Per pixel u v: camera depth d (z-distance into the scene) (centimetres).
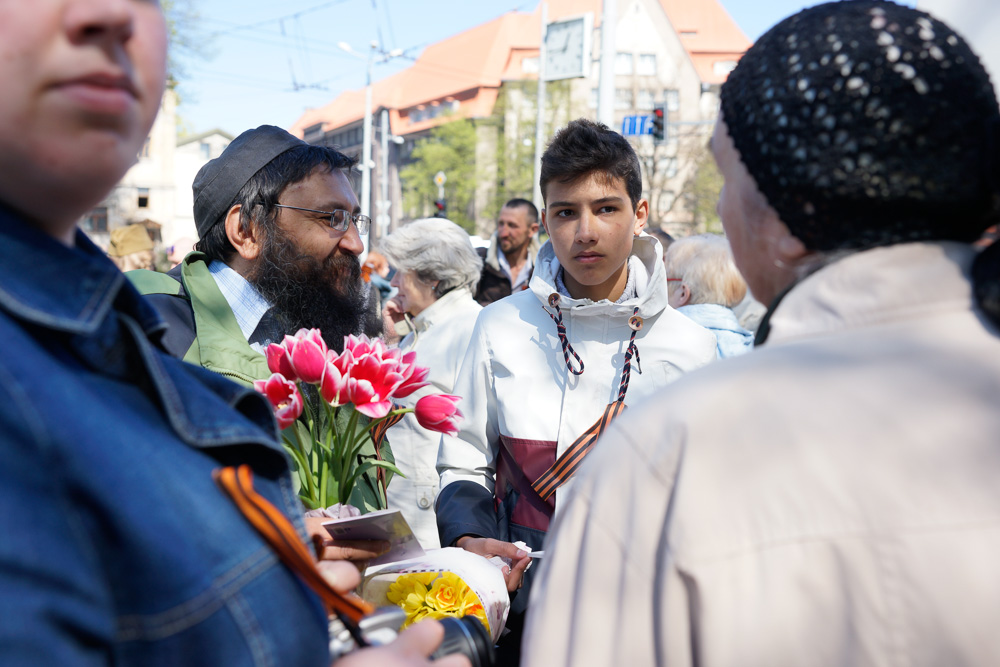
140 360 67
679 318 207
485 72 6350
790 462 69
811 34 77
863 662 64
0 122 56
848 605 65
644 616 75
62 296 60
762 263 88
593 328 204
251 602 61
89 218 3275
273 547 66
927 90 73
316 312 183
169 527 57
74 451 54
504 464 208
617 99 5616
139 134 63
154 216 3388
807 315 79
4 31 55
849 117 73
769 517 68
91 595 52
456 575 142
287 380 136
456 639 88
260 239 181
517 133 4934
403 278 314
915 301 75
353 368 136
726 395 75
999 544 63
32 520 50
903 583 64
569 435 196
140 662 55
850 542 66
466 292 312
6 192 60
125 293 71
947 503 65
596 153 192
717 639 67
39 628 48
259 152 183
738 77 84
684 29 6344
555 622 81
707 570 69
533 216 516
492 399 209
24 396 52
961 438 67
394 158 7188
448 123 5259
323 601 74
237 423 71
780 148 78
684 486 72
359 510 141
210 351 160
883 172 73
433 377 281
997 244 74
